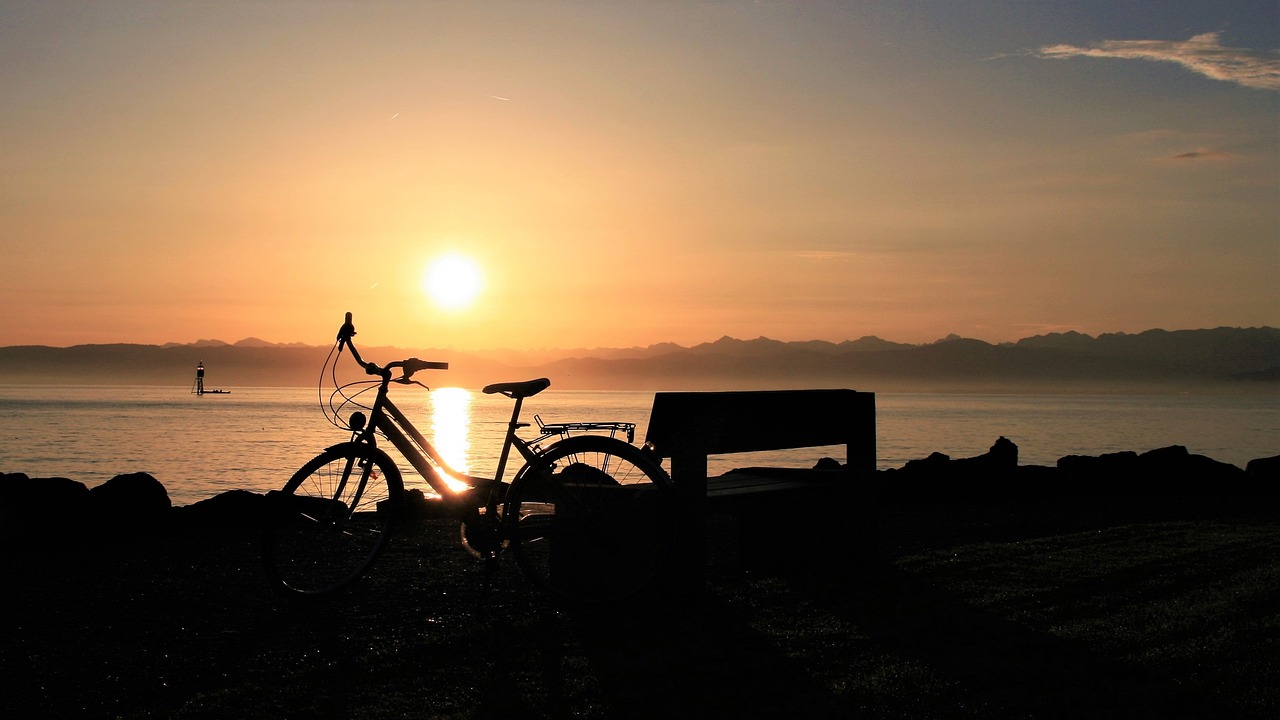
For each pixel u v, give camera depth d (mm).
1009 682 3963
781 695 3803
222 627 4879
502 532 5320
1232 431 96750
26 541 7430
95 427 88000
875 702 3719
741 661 4262
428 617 5098
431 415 117688
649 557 5305
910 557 7012
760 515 6402
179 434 76438
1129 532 8516
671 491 5270
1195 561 6828
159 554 6938
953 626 4883
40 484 8297
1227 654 4332
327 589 5492
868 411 6559
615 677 4035
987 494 11992
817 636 4680
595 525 5352
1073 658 4301
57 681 4012
